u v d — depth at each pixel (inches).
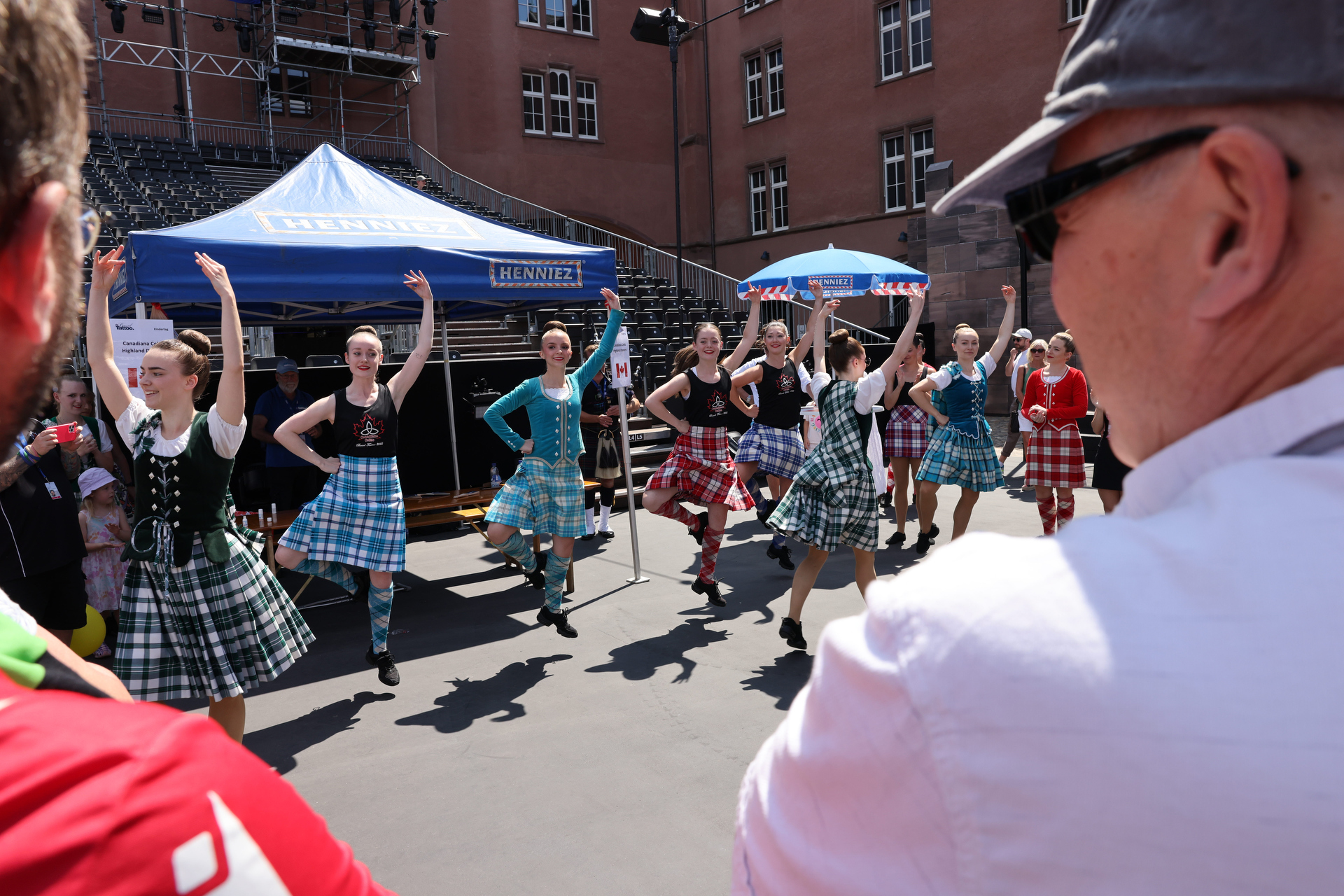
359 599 230.4
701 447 206.8
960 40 679.7
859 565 171.2
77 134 16.0
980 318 611.2
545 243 251.6
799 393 276.2
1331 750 12.4
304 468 288.2
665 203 930.7
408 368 177.9
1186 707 13.1
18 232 14.9
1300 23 14.5
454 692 161.3
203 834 13.4
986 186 21.3
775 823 19.2
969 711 14.4
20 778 12.4
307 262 204.5
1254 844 12.5
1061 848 13.6
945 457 246.4
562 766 129.1
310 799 122.0
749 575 240.5
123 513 199.0
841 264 418.9
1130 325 18.6
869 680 16.2
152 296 188.9
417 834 111.4
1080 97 17.3
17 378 15.6
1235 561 13.9
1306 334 16.1
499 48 847.1
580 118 891.4
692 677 163.8
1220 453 16.4
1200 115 16.1
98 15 715.4
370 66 815.7
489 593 233.5
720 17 786.8
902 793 15.5
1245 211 15.9
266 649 128.3
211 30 769.6
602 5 893.8
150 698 121.6
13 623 17.6
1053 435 250.4
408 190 262.1
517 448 191.0
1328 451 15.1
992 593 15.2
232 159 730.8
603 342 208.1
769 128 837.2
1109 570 14.8
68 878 12.0
